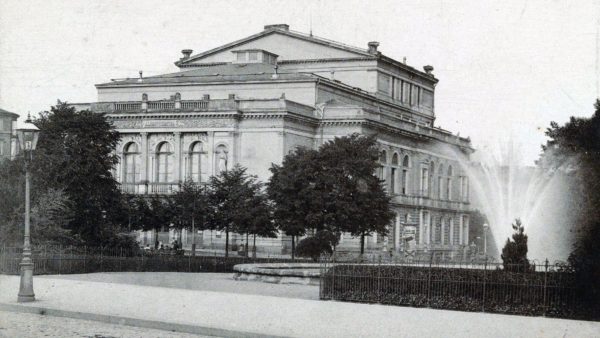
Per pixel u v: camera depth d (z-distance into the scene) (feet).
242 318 102.47
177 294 132.05
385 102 419.95
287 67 420.77
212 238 329.72
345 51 414.21
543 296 105.50
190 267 225.56
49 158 221.46
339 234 272.31
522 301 106.93
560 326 94.73
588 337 87.40
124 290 138.00
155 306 114.73
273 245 321.73
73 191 230.89
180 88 376.27
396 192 386.32
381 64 418.92
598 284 100.68
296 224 267.18
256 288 152.87
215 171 333.42
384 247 354.33
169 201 294.05
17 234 199.82
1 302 116.26
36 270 183.21
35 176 212.02
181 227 294.05
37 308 110.42
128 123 347.56
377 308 112.06
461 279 112.27
